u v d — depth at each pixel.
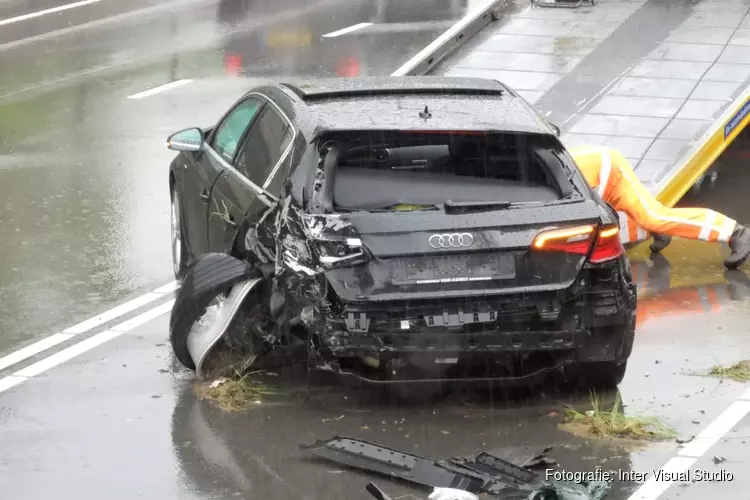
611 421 11.80
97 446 11.43
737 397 12.59
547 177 12.18
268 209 12.37
